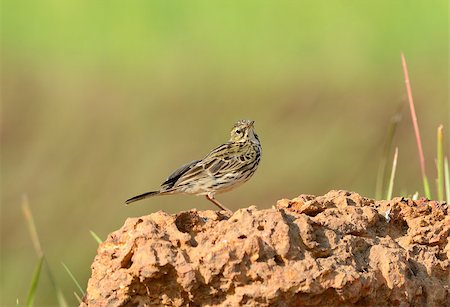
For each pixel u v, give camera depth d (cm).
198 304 550
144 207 1841
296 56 2139
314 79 2072
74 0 2261
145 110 2038
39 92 2092
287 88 2062
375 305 555
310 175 1853
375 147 1877
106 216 1855
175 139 1998
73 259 1781
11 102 2059
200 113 2047
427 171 1709
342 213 589
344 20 2212
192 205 1817
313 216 592
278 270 539
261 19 2258
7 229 1827
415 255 582
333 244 561
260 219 555
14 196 1873
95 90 2091
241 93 2070
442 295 572
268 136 1961
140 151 1967
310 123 1980
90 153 1969
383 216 600
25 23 2248
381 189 906
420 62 2066
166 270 550
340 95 2027
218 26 2248
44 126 2025
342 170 1855
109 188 1902
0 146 1969
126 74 2127
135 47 2195
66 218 1847
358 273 548
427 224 601
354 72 2064
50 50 2198
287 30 2220
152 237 559
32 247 1788
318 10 2247
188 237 559
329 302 544
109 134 1998
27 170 1933
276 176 1847
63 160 1948
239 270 541
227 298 544
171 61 2148
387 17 2183
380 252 565
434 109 1894
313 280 537
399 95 1981
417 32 2152
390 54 2108
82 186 1898
